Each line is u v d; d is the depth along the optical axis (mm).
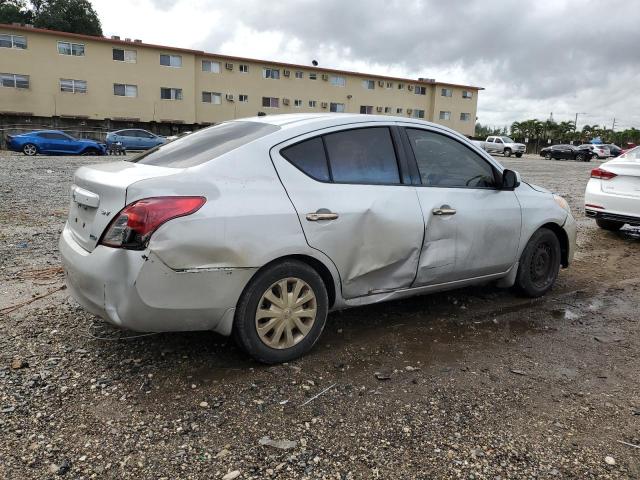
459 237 3920
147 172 2971
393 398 2938
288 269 3154
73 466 2273
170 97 39625
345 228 3307
